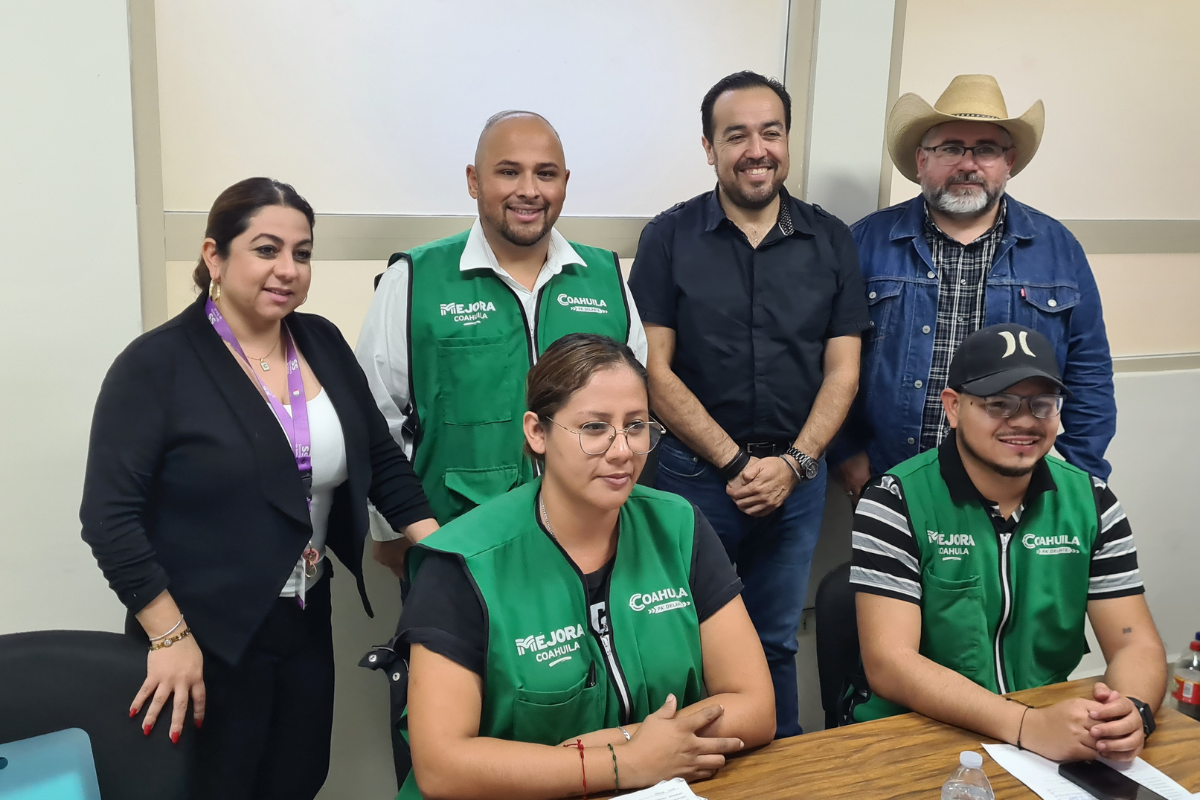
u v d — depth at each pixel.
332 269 2.29
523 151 1.89
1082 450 2.43
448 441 1.96
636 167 2.57
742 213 2.31
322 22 2.16
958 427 1.66
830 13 2.61
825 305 2.32
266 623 1.65
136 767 1.34
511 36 2.34
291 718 1.74
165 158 2.09
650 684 1.38
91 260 2.01
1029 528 1.66
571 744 1.27
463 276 1.97
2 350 1.96
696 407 2.28
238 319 1.65
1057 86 2.94
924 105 2.33
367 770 2.42
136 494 1.52
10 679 1.29
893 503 1.68
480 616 1.33
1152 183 3.15
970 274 2.38
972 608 1.64
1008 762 1.34
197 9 2.05
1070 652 1.70
